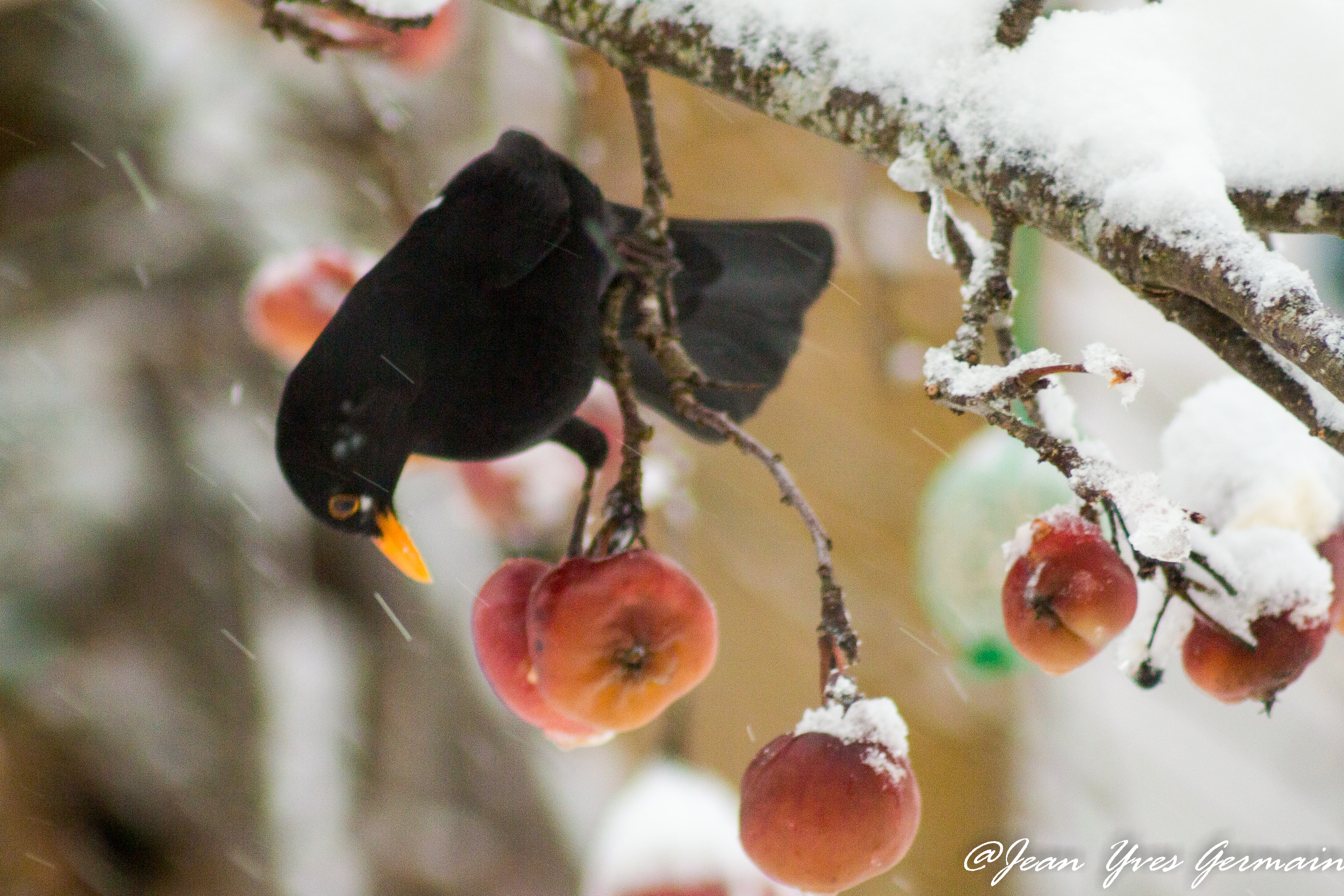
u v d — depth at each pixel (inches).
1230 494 217.8
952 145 214.8
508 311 220.2
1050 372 213.2
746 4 216.4
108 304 374.9
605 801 371.6
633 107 219.1
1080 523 216.2
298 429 219.6
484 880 349.7
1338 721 465.7
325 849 349.1
